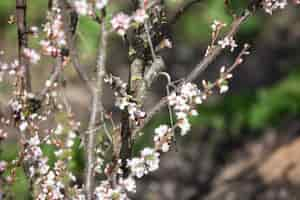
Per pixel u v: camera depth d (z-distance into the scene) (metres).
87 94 15.01
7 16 15.72
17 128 5.13
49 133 5.18
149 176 12.35
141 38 5.17
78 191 5.10
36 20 14.55
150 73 5.14
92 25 10.07
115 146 5.15
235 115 12.26
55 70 5.09
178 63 16.31
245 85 15.27
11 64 5.01
